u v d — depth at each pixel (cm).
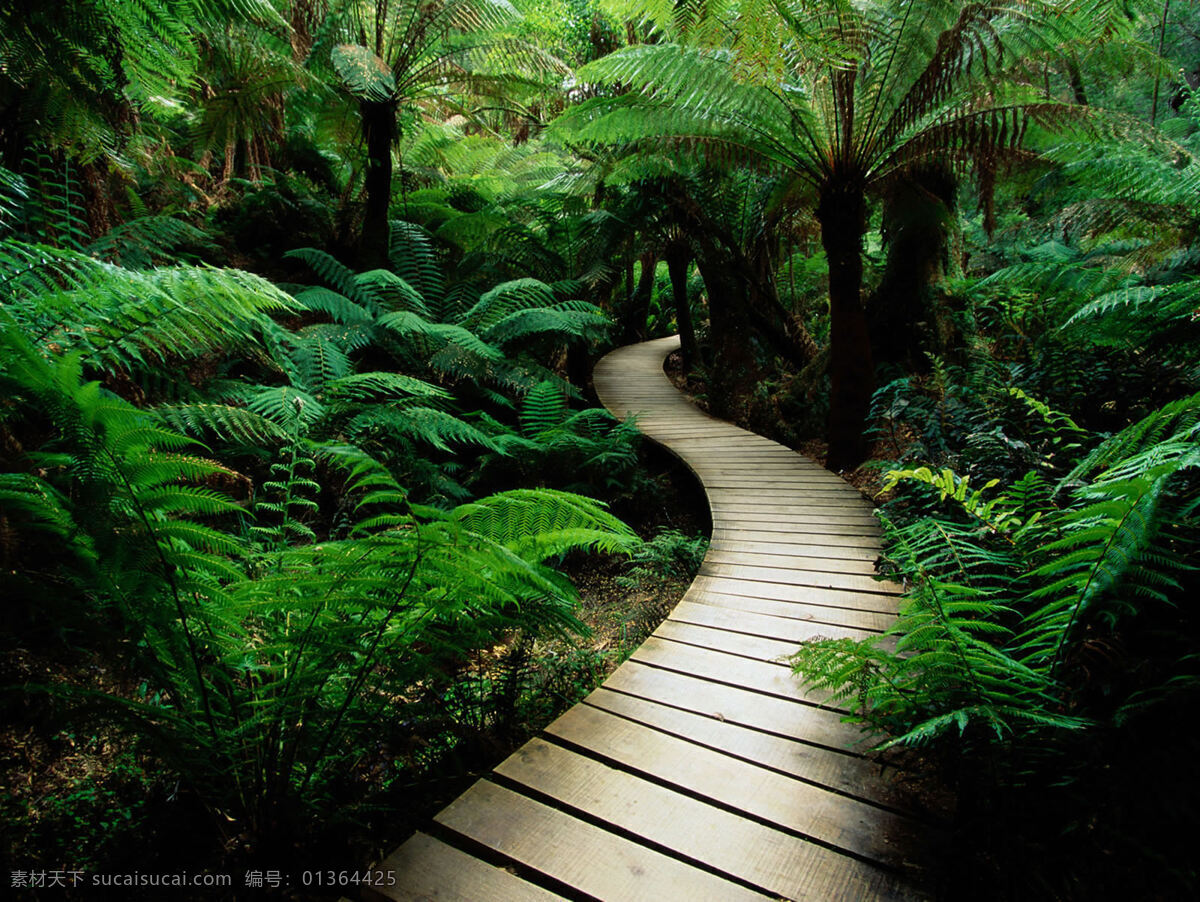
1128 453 185
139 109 280
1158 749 129
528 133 1027
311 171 809
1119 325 342
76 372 135
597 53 937
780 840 144
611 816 152
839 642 162
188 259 521
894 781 162
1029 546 205
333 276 553
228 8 229
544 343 722
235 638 174
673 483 580
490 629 188
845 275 512
